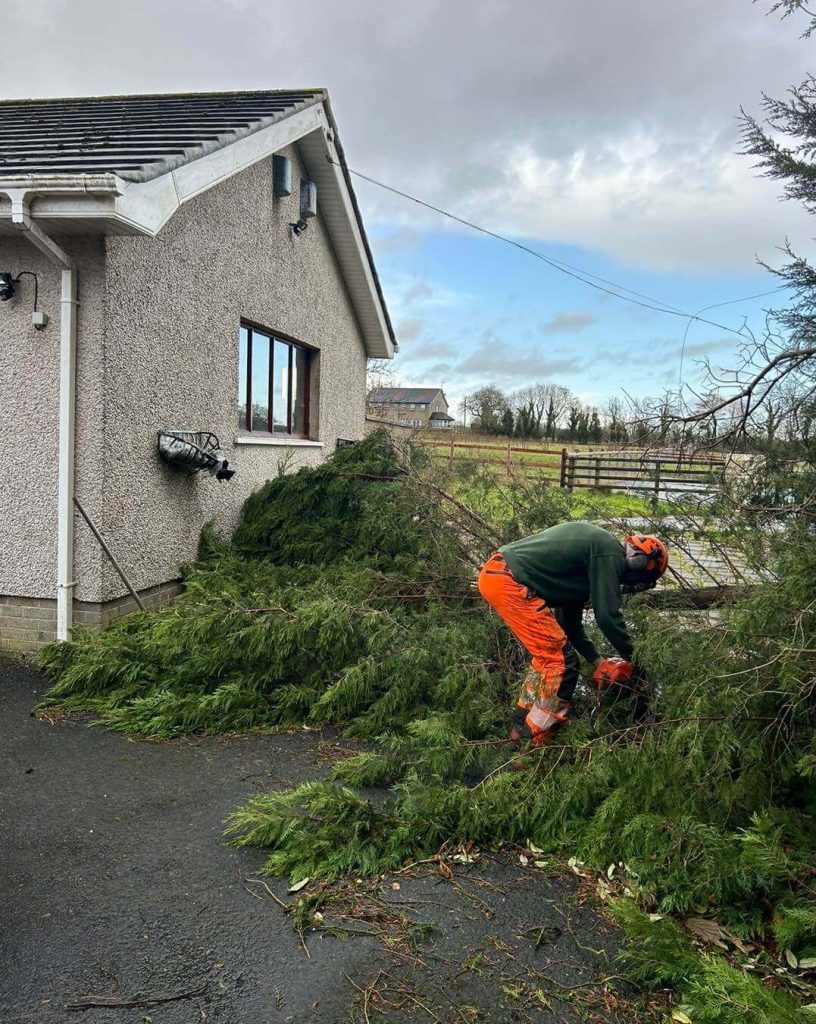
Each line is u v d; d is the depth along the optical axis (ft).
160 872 9.71
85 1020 7.17
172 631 16.15
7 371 17.80
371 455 21.68
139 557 19.56
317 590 17.44
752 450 14.73
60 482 17.53
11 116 25.55
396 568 18.75
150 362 19.57
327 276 33.01
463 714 13.51
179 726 14.44
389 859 10.07
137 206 15.93
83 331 17.40
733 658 10.71
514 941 8.71
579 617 13.80
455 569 17.72
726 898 9.12
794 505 13.32
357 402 38.09
